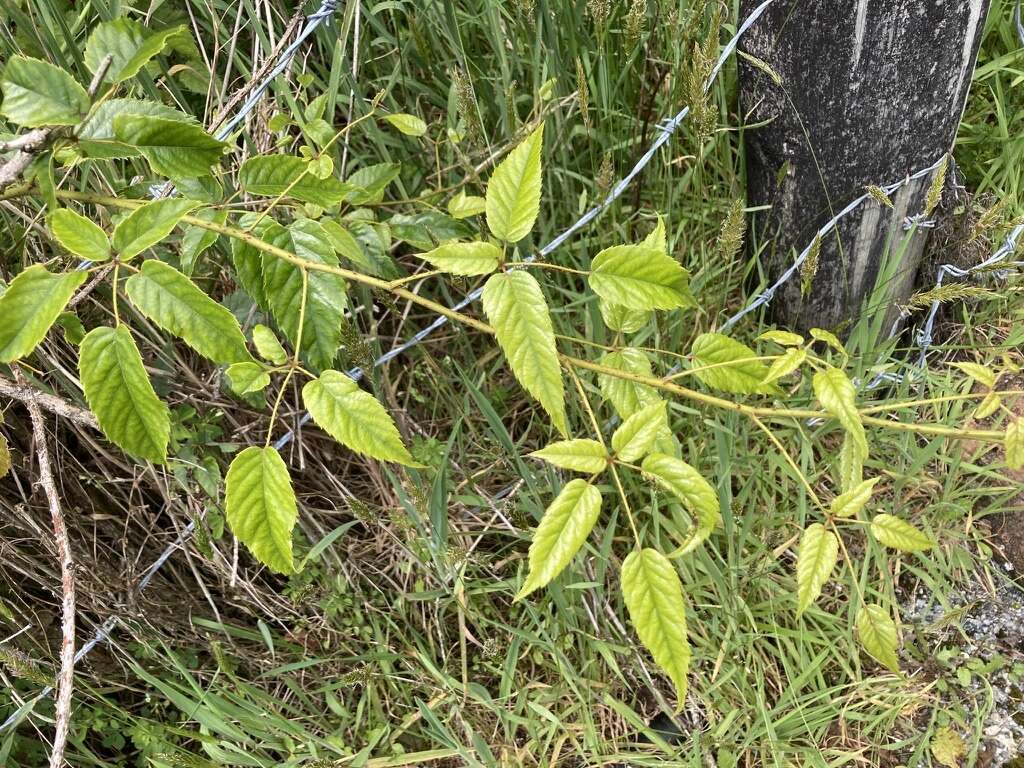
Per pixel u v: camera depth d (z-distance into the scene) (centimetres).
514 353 50
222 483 89
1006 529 104
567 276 108
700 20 92
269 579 98
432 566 94
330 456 97
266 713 87
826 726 90
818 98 86
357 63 88
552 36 93
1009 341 107
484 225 90
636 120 101
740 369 58
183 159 54
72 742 87
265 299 58
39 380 81
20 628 85
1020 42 120
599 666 95
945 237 105
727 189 114
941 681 93
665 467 49
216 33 85
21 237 76
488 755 86
